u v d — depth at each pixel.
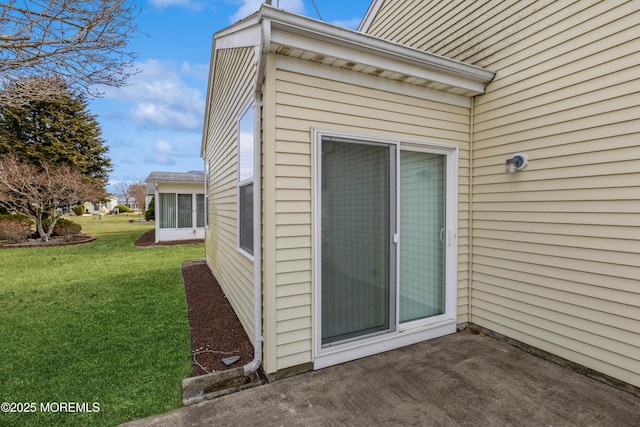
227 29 3.26
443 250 3.53
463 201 3.55
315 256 2.66
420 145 3.26
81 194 12.62
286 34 2.33
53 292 5.11
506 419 2.06
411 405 2.21
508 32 3.18
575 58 2.65
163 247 10.75
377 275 3.00
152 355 2.97
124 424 2.02
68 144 16.66
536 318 2.98
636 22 2.30
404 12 4.72
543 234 2.92
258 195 2.64
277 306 2.53
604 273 2.52
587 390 2.39
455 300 3.50
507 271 3.23
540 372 2.66
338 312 2.83
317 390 2.39
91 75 3.79
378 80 2.93
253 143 2.81
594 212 2.57
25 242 11.52
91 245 11.12
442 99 3.33
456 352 3.02
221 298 4.88
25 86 3.56
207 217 7.62
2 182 11.02
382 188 2.99
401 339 3.12
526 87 3.03
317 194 2.65
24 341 3.25
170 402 2.26
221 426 2.01
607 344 2.50
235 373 2.63
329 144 2.74
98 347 3.13
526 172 3.04
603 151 2.50
